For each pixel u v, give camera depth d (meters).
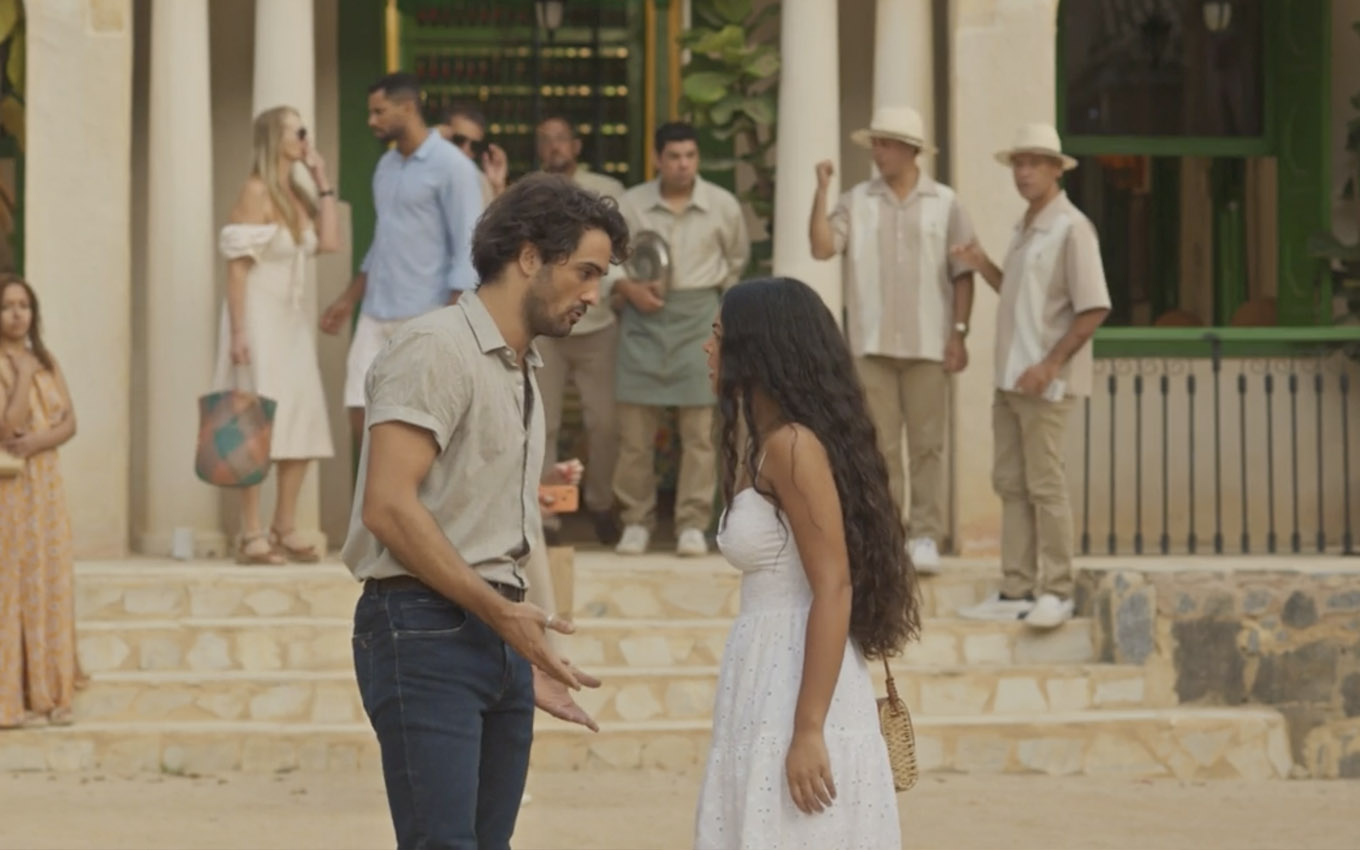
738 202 13.00
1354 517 13.09
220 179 13.19
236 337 11.52
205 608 10.83
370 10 13.38
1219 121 13.99
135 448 12.95
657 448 13.53
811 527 5.01
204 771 9.71
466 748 5.02
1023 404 10.48
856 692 5.05
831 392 5.10
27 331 10.09
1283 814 9.12
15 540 9.86
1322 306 13.73
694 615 10.97
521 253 5.10
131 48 12.35
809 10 12.48
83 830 8.31
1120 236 14.13
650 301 11.97
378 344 11.39
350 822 8.52
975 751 9.97
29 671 9.88
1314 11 13.66
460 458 5.03
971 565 11.65
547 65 13.86
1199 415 13.02
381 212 11.37
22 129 13.05
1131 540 13.02
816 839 4.96
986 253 11.97
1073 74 13.97
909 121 11.23
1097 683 10.38
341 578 10.87
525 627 4.90
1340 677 10.47
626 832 8.35
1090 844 8.33
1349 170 13.75
